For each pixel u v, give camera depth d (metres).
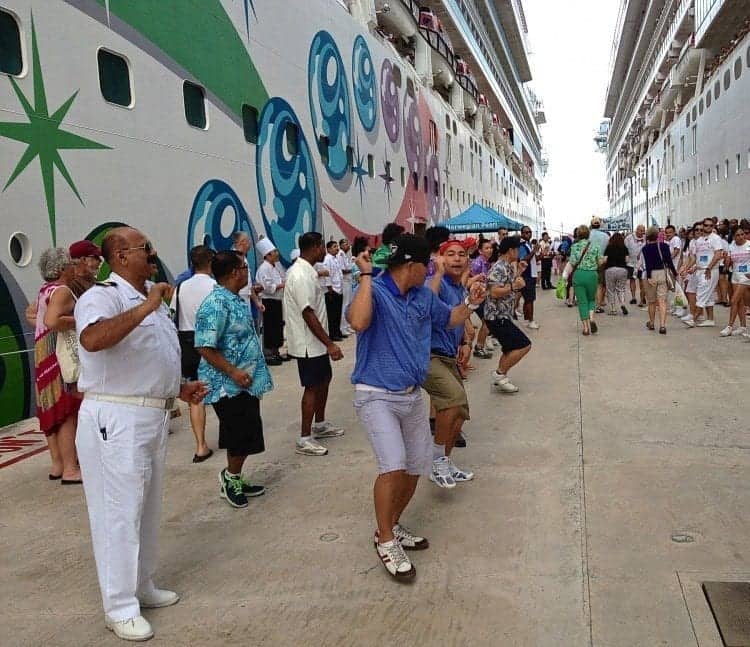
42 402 5.39
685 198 37.31
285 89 13.73
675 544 3.80
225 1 11.45
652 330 12.12
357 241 7.75
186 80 10.24
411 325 3.65
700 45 32.81
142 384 3.14
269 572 3.75
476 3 42.09
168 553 4.06
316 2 15.52
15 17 7.14
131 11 8.98
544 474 5.05
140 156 9.05
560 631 3.05
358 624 3.20
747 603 3.14
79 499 5.09
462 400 4.65
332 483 5.13
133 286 3.25
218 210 11.00
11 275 6.91
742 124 23.77
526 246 12.98
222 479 4.80
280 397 8.27
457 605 3.32
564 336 11.91
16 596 3.62
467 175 35.88
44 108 7.43
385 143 20.73
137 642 3.13
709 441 5.62
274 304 10.59
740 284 10.77
